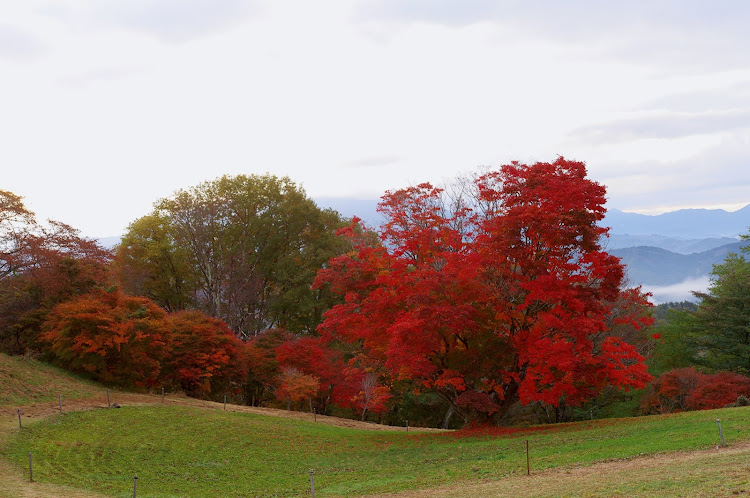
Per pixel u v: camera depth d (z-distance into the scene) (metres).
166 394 39.62
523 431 27.66
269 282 65.69
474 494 16.14
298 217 63.28
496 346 27.95
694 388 39.28
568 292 25.48
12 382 30.84
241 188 64.88
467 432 29.12
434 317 25.62
